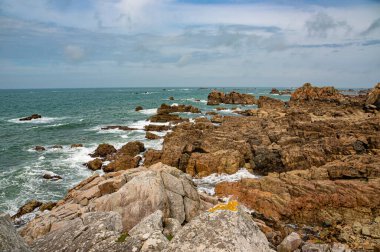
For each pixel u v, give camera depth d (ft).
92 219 28.71
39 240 25.99
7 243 16.76
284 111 216.74
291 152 98.78
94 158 124.57
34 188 92.68
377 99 184.75
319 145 103.14
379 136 105.50
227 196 78.13
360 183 70.85
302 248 48.88
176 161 107.76
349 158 88.38
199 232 18.97
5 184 94.99
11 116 270.87
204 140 116.67
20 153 132.46
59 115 273.54
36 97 586.45
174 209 46.09
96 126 201.57
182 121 203.82
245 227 19.69
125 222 40.83
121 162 109.70
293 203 69.31
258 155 103.45
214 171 100.53
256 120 173.78
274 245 54.80
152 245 22.30
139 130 181.47
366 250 53.42
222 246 17.75
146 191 43.70
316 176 80.23
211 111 277.23
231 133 131.95
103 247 22.90
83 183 73.00
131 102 421.18
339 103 239.50
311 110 199.41
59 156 127.75
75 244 23.94
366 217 63.82
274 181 77.10
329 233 60.80
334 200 67.82
